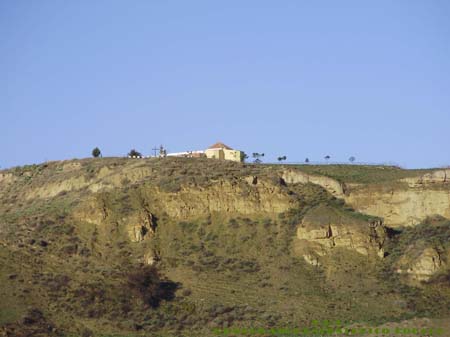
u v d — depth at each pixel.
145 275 145.12
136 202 164.50
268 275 149.00
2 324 131.25
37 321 133.88
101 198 165.38
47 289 142.50
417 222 163.12
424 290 144.75
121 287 144.25
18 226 163.25
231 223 161.50
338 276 148.25
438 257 149.38
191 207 163.75
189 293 144.50
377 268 150.75
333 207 164.62
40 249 154.38
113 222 160.00
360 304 140.62
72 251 154.25
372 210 166.88
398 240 159.25
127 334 133.00
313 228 155.50
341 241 154.50
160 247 156.25
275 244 156.50
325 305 140.25
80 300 140.50
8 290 140.12
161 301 142.25
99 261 152.25
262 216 163.12
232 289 145.38
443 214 163.12
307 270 150.00
